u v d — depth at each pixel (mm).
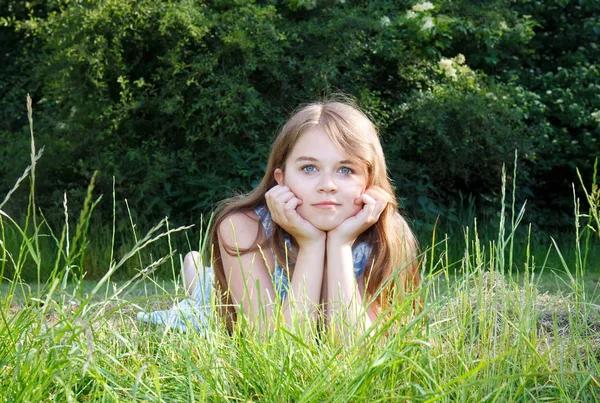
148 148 7402
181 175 7379
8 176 7613
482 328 1936
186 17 7215
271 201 2330
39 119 8445
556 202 8930
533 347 1724
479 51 8766
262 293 2367
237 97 7211
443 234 7500
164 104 7098
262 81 7590
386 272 2432
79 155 7531
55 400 1525
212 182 7156
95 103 7355
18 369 1506
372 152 2402
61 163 7527
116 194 7262
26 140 7719
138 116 7551
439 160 7789
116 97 7520
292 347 1733
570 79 9188
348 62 7648
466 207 8273
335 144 2326
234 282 2422
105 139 7457
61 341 1825
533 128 8492
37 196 7539
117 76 7422
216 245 2545
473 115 7582
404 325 1743
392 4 8359
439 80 8133
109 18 7242
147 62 7621
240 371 1727
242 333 1911
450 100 7633
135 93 7484
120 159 7383
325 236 2361
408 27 7910
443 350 1896
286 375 1634
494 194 8281
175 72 7074
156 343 2068
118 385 1583
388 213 2475
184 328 2146
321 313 2127
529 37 8578
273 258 2439
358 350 1673
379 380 1566
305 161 2330
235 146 7457
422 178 7852
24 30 9633
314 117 2389
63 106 7996
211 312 1919
